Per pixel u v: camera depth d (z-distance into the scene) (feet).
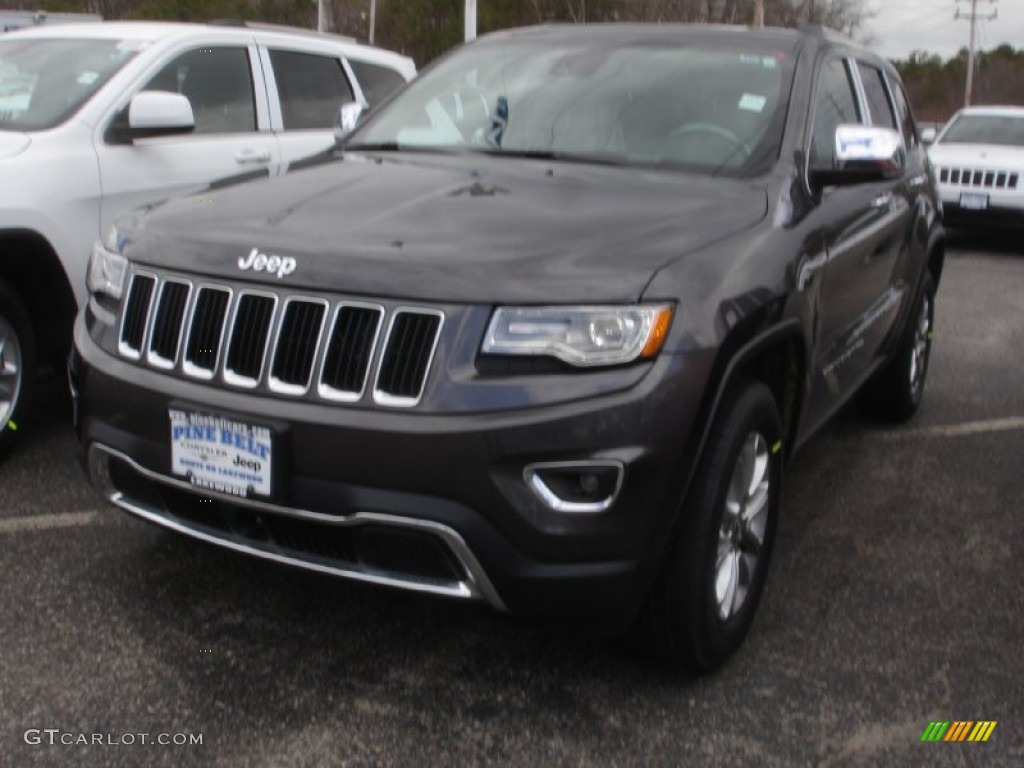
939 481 16.40
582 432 8.65
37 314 15.74
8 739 9.12
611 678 10.44
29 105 16.89
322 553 9.49
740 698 10.22
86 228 16.02
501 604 9.01
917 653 11.19
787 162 12.14
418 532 8.83
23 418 15.31
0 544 12.61
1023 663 11.07
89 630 10.86
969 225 43.42
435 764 9.09
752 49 13.85
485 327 8.81
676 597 9.65
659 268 9.26
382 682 10.23
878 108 16.72
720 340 9.26
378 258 9.19
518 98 13.76
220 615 11.27
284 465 9.04
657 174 12.00
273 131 20.51
